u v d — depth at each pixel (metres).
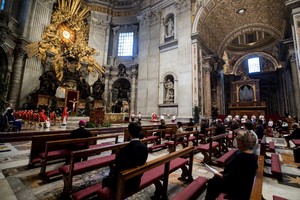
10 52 11.63
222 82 19.72
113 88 18.72
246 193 1.70
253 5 14.79
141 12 17.53
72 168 2.31
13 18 11.80
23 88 12.16
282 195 2.61
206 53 15.55
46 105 12.31
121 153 1.96
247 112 19.75
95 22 18.81
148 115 14.83
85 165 2.52
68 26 16.42
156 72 15.21
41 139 3.52
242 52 23.86
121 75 18.50
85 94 16.06
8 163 3.55
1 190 2.39
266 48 21.92
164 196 2.29
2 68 11.45
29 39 12.76
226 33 18.81
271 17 15.30
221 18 16.28
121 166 1.86
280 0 12.56
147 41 16.48
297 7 8.73
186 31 13.81
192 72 12.91
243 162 1.80
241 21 17.27
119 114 12.85
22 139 5.81
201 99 12.96
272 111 22.30
